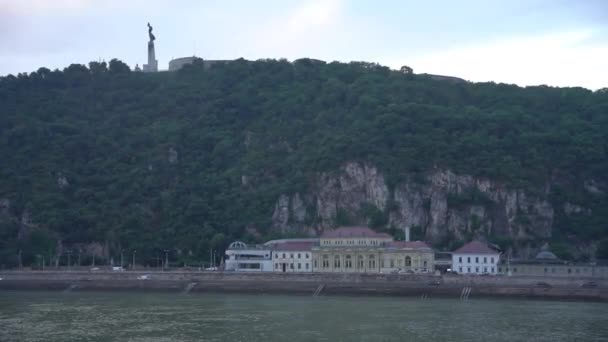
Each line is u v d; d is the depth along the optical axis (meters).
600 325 193.38
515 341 170.00
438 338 173.62
